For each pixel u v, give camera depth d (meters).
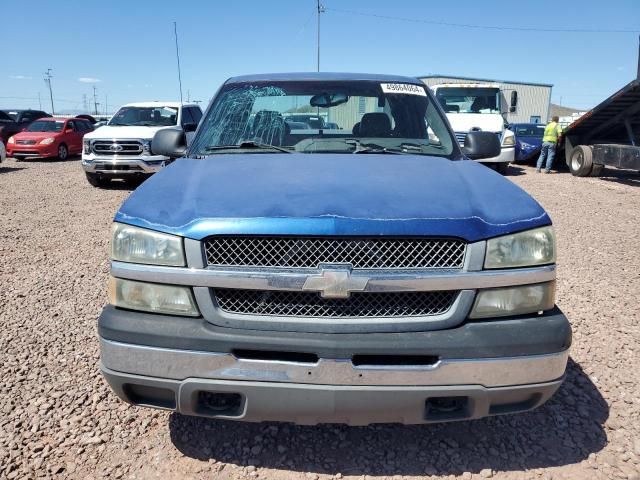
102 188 11.86
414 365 2.20
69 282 5.27
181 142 3.78
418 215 2.26
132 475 2.51
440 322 2.23
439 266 2.24
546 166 16.02
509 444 2.77
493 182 2.76
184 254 2.25
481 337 2.21
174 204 2.43
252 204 2.32
